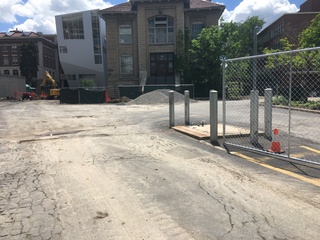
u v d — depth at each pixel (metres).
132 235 3.37
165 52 44.53
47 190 4.82
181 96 30.55
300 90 13.66
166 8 43.78
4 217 3.88
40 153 7.48
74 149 7.88
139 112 19.45
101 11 44.44
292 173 5.40
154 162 6.39
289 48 33.19
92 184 5.06
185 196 4.44
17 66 89.88
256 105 7.80
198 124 11.52
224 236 3.30
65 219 3.79
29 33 95.19
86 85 55.12
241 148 7.39
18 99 47.03
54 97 49.22
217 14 44.72
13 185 5.08
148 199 4.36
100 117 16.72
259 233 3.34
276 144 6.82
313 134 9.22
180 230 3.46
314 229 3.41
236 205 4.09
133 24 45.22
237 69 9.77
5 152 7.68
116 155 7.09
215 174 5.44
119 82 45.66
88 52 56.91
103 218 3.80
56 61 101.31
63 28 55.81
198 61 42.19
